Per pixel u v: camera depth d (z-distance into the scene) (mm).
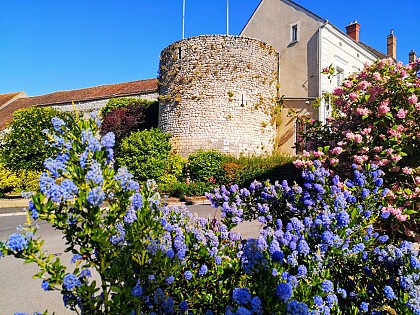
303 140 7488
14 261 6629
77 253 2094
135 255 2352
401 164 5500
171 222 3350
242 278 2629
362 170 4727
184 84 18984
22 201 15172
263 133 19000
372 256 3076
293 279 2133
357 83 6246
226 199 4594
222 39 18719
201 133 18469
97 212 2012
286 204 4480
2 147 18391
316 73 18500
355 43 20766
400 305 2359
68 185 1949
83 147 2193
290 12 19938
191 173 17547
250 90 18828
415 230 4703
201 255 2873
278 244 2484
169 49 19703
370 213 3699
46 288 1990
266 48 19422
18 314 2057
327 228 2865
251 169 15984
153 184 2793
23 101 33812
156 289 2385
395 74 5629
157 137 17938
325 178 4328
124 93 25797
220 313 2619
